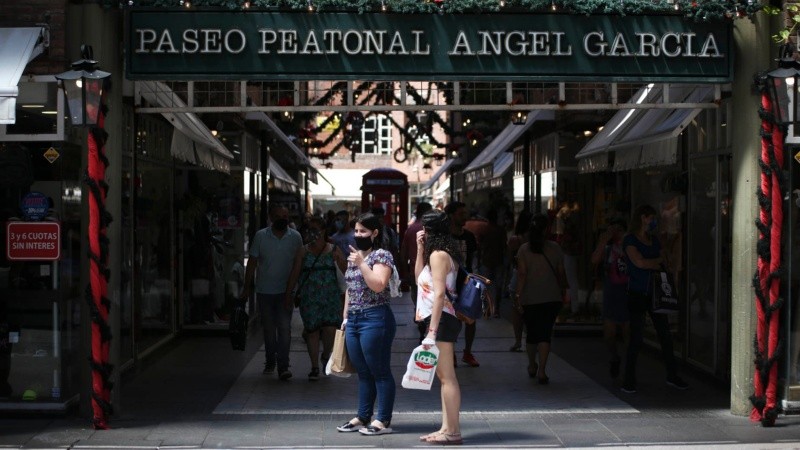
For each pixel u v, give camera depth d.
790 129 9.14
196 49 8.98
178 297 15.09
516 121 14.62
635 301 10.67
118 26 9.16
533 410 9.84
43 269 9.30
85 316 9.09
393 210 34.41
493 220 17.22
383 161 51.88
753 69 9.24
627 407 9.98
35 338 9.30
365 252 8.55
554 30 9.21
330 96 12.90
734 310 9.48
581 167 15.30
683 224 12.42
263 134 17.72
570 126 15.46
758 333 9.12
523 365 12.70
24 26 8.87
